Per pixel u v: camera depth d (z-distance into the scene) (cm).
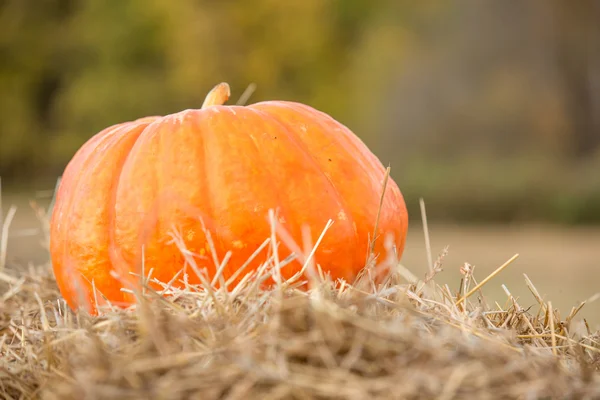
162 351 191
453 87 2320
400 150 2273
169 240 266
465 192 1609
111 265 277
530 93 2306
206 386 179
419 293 259
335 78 2294
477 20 2336
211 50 2162
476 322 237
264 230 265
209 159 273
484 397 179
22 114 2447
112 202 279
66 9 2481
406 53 2286
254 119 285
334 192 279
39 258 573
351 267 277
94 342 194
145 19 2267
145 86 2298
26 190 2086
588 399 190
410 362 189
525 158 2097
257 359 185
